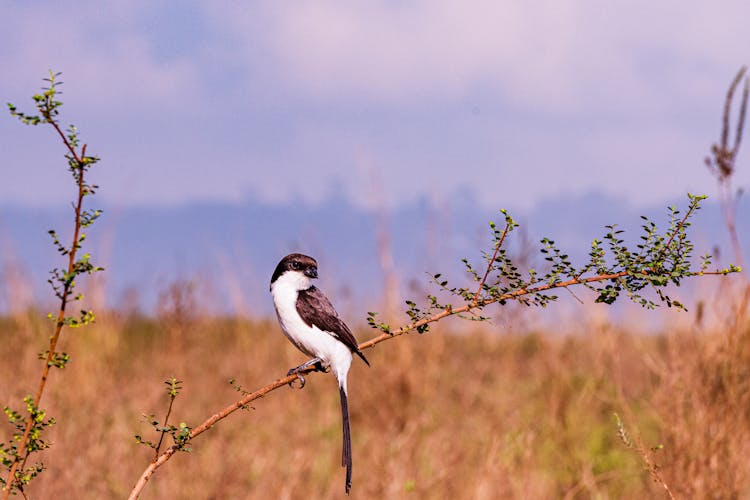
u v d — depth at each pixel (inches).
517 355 699.4
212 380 629.6
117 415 552.7
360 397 621.3
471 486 445.1
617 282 229.9
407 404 591.8
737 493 396.5
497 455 473.7
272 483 467.2
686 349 431.5
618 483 471.5
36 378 547.8
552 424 546.3
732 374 411.2
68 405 546.0
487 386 660.7
